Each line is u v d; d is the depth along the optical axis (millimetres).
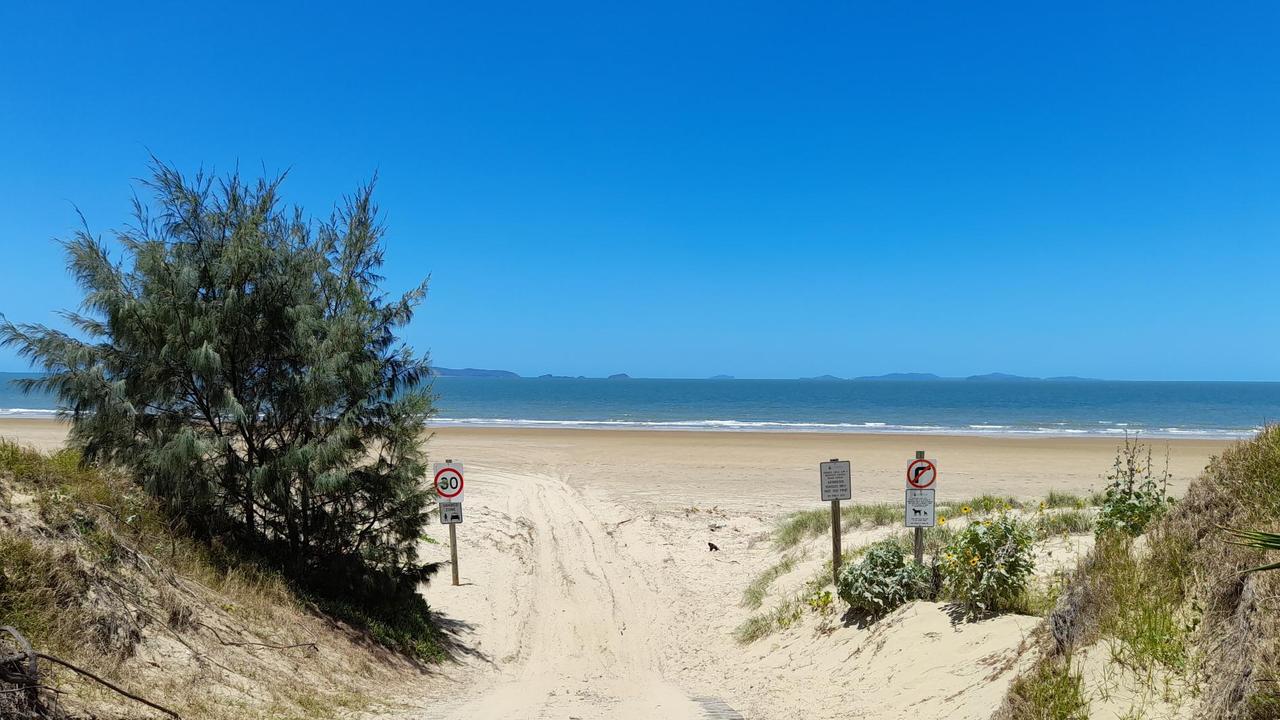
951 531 11445
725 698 8109
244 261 8906
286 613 7980
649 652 10844
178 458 8039
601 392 153125
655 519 18625
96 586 5809
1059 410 85438
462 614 12219
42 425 44031
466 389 173500
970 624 6969
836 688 7172
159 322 8430
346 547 9711
